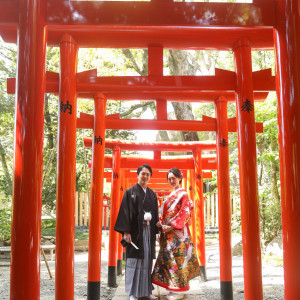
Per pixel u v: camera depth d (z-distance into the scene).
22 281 2.78
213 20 3.42
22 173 2.89
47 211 17.12
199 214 7.42
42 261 9.94
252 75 4.44
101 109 5.62
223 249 5.27
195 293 5.51
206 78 4.41
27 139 2.92
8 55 15.20
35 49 3.04
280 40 3.14
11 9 3.15
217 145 5.81
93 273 5.12
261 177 11.24
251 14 3.35
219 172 5.58
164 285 4.94
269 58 13.18
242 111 4.17
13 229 2.85
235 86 4.34
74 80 4.21
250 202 3.96
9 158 16.92
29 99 2.96
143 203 5.04
